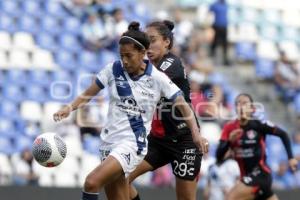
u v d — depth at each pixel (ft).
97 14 167.02
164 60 74.54
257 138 104.22
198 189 125.49
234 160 113.80
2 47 160.25
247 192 103.76
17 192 117.19
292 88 175.11
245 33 186.50
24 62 159.12
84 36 165.37
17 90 153.17
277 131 104.37
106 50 164.86
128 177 70.79
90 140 139.64
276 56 185.88
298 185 152.05
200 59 168.25
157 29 74.69
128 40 63.82
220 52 173.88
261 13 191.72
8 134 144.15
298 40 192.44
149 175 137.59
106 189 68.23
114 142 65.98
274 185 150.82
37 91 154.20
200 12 183.11
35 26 166.09
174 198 124.67
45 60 160.66
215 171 121.39
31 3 169.58
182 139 77.30
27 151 133.49
